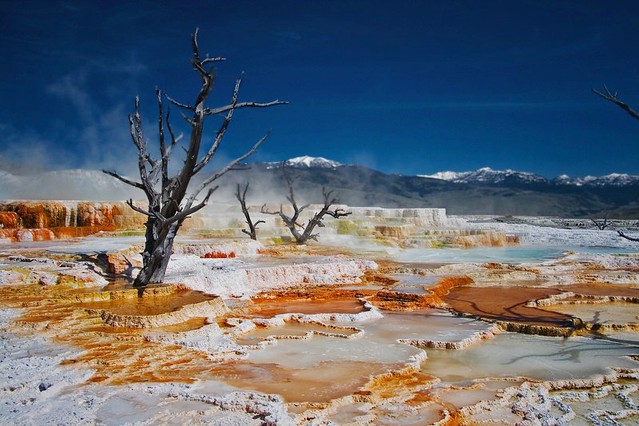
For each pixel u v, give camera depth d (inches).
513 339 442.6
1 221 927.0
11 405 249.1
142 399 263.6
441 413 268.5
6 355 328.8
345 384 301.1
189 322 432.5
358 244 1191.6
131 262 637.9
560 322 486.6
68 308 449.1
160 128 536.7
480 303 590.2
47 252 662.5
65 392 270.8
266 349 380.8
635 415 281.6
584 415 279.1
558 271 848.9
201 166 515.8
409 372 337.7
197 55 462.0
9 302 466.6
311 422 245.3
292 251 975.6
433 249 1224.2
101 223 1032.2
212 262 756.0
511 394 301.1
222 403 258.2
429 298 589.0
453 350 402.3
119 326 407.5
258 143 551.8
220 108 503.5
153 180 547.5
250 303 558.3
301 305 562.9
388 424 254.1
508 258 1053.2
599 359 379.9
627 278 766.5
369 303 565.9
